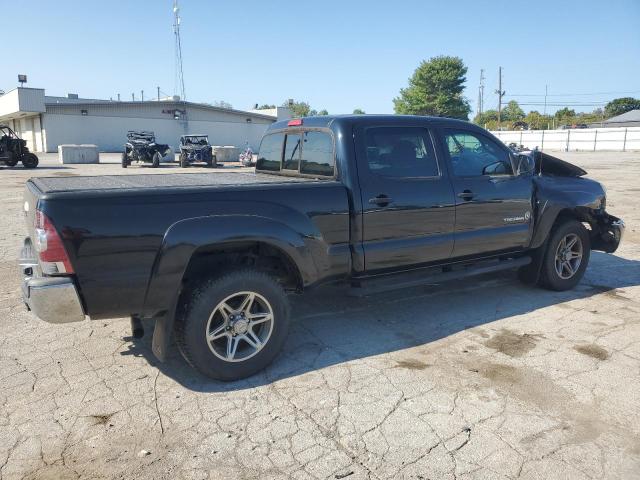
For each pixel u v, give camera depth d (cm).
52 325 473
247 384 365
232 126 5175
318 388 359
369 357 409
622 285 608
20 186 1642
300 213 384
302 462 279
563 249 575
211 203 350
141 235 327
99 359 404
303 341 441
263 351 376
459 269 501
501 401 340
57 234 306
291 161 482
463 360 402
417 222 449
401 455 285
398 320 490
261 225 362
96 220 315
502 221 509
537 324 478
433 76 7038
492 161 511
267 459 282
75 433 305
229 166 2855
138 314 340
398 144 447
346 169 413
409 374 379
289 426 312
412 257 452
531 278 579
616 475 269
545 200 539
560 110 9875
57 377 374
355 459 281
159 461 280
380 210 425
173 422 317
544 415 323
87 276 317
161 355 348
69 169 2470
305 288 398
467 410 329
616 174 2183
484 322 484
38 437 301
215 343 373
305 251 385
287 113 5538
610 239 612
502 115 10194
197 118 4969
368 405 336
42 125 4316
